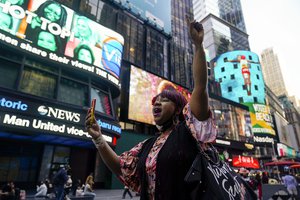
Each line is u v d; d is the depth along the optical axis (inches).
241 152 1520.7
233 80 2305.6
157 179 50.7
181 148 50.4
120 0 1209.4
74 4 982.4
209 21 2869.1
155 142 59.9
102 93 706.2
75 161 698.8
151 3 1453.0
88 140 570.6
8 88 475.2
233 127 1526.8
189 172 44.8
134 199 515.2
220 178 46.8
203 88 48.4
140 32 1300.4
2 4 538.0
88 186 481.7
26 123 474.3
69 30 658.8
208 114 48.9
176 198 47.1
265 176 668.1
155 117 62.0
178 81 1414.9
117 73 761.6
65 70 624.7
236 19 3358.8
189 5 2112.5
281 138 2442.2
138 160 65.6
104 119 634.8
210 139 47.6
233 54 2413.9
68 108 555.2
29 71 550.3
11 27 538.9
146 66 1224.8
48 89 567.5
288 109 4603.8
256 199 52.6
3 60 516.7
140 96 965.8
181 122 58.8
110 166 69.1
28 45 554.3
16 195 388.2
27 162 605.3
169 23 1544.0
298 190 412.5
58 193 356.2
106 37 758.5
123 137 844.6
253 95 2208.4
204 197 42.8
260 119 2116.1
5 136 561.0
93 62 681.6
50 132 505.4
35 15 594.6
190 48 1775.3
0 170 558.9
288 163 759.7
